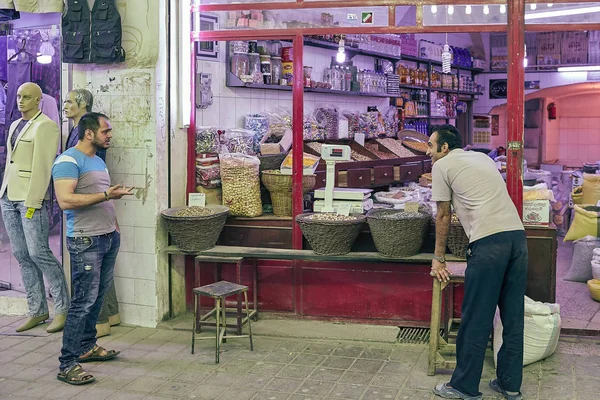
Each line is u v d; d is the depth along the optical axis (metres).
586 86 10.34
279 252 5.02
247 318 4.64
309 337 4.88
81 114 5.00
